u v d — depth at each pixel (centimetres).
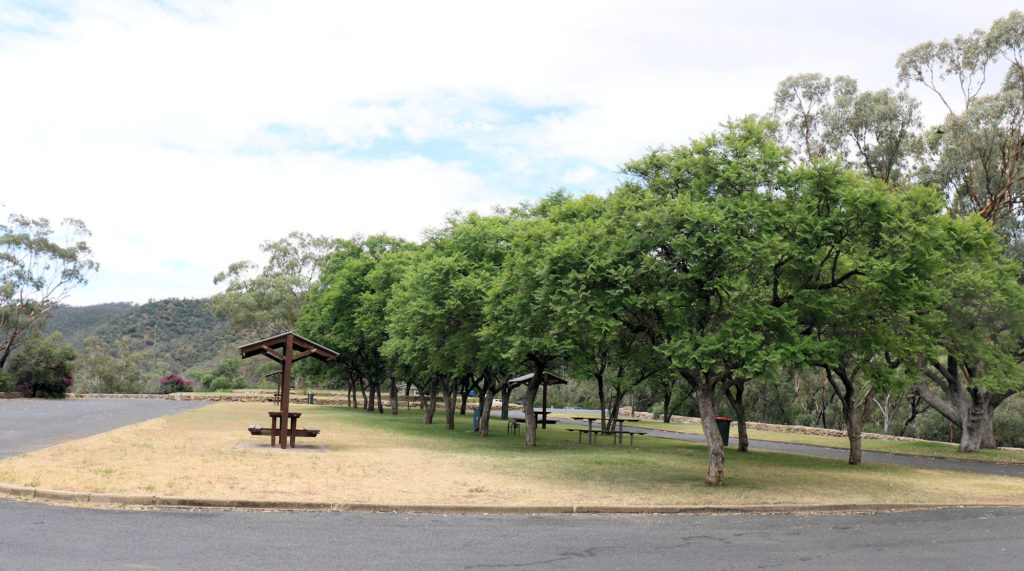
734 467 2095
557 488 1458
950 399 3444
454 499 1251
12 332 6144
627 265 1593
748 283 1711
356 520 1054
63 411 3597
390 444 2392
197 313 15550
